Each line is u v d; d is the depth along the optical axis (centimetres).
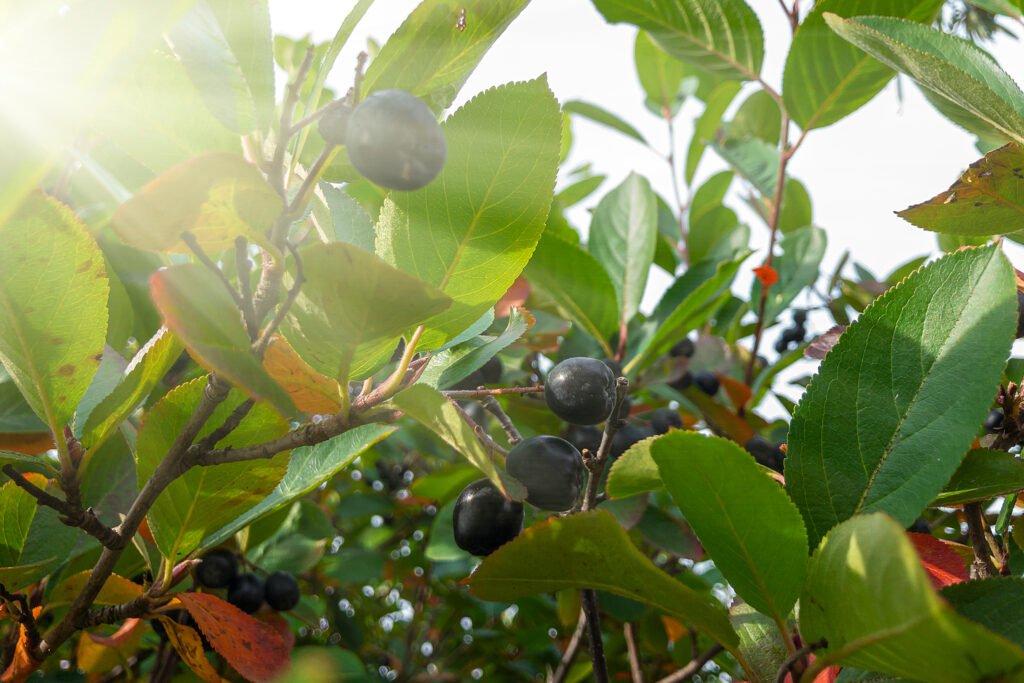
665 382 34
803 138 34
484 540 20
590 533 17
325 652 33
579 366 21
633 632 31
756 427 36
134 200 15
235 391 19
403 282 15
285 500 22
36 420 22
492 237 17
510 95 17
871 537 15
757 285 39
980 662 14
